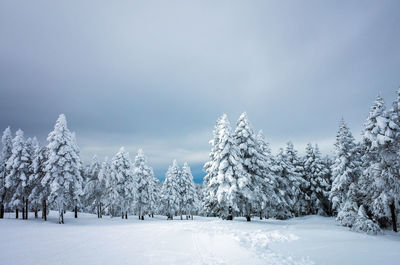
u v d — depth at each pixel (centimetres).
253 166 2688
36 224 2644
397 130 2072
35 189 3297
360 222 1653
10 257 1013
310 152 4097
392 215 2002
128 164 4116
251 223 2278
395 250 991
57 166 3073
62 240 1458
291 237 1357
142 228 2141
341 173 2939
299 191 3716
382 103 2158
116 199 3912
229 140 2547
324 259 862
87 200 4612
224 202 2591
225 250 1070
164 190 5094
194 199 5269
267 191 2809
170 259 947
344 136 3017
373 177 2081
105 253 1076
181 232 1722
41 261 945
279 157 3772
